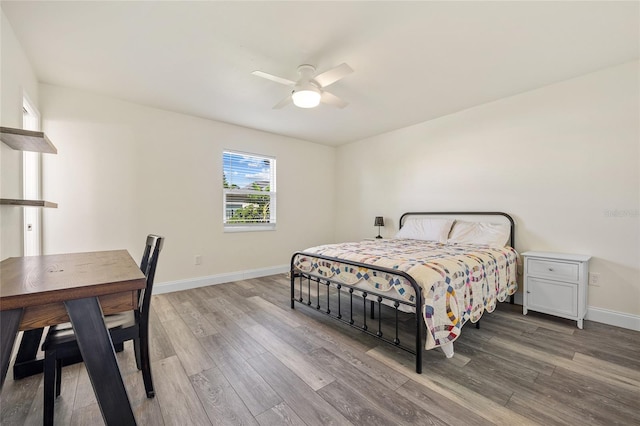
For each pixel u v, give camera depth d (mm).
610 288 2551
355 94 3064
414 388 1622
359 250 2703
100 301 1050
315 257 2627
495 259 2541
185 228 3672
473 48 2201
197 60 2367
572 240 2766
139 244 3311
